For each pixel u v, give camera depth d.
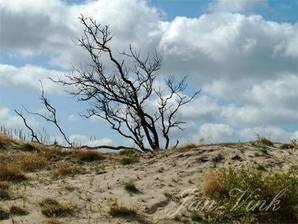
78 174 15.31
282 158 15.01
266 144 16.67
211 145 16.52
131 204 12.68
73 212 12.35
